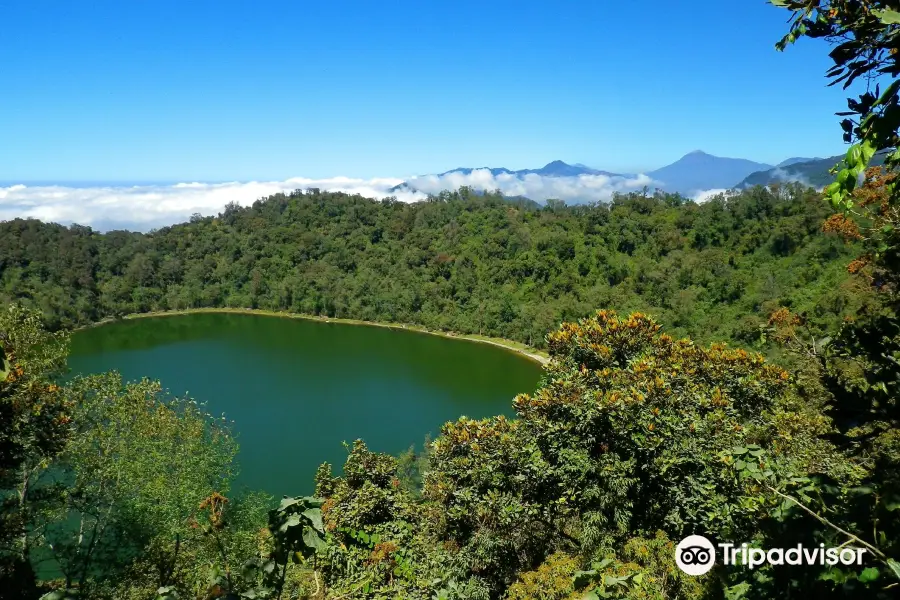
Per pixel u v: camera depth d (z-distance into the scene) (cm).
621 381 927
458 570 841
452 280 8888
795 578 238
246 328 8688
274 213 11656
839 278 4544
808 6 253
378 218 11125
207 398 5256
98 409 1680
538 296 7931
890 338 275
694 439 800
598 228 8319
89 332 8262
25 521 754
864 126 216
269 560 310
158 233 11412
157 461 1625
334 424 4625
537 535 973
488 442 980
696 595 499
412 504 1134
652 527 803
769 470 375
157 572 1541
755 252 6241
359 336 8150
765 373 1031
